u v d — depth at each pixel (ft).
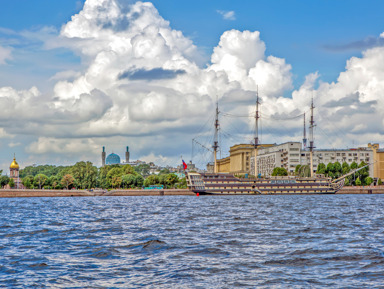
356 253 202.49
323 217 399.03
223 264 182.39
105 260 192.65
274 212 467.11
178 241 243.40
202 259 192.85
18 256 203.10
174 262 187.01
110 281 157.89
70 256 202.59
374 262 183.83
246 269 173.68
